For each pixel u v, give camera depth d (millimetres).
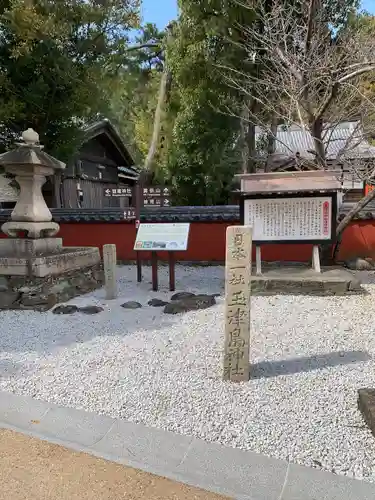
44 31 8172
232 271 3037
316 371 3312
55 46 8633
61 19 8625
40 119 9609
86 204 14328
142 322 4855
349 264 8180
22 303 5504
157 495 1971
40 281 5559
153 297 6188
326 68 6133
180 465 2191
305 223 6336
